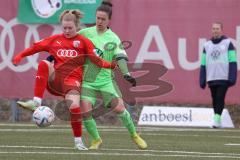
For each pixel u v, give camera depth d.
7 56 47.91
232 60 44.16
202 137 37.09
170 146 30.88
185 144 32.28
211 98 46.47
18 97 47.91
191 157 25.38
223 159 24.84
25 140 32.72
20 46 47.84
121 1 46.59
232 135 38.91
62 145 30.05
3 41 48.00
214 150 29.20
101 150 27.28
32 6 47.69
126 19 46.62
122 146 30.33
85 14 46.38
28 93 47.81
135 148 29.30
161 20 46.53
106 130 41.47
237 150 29.39
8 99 50.38
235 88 46.50
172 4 46.47
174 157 25.17
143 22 46.53
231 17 46.34
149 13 46.53
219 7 46.38
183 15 46.41
